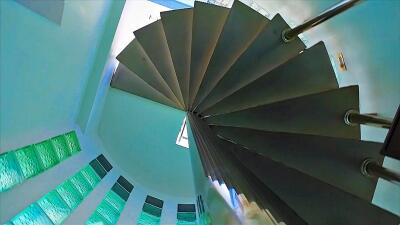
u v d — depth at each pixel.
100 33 2.80
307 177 2.07
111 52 3.07
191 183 3.92
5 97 1.50
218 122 2.63
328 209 1.95
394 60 2.07
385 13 2.11
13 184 1.67
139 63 3.32
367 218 1.91
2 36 1.36
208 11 3.02
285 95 2.54
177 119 3.88
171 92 3.21
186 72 3.12
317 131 2.35
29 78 1.71
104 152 3.57
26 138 1.89
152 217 3.50
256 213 1.59
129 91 3.46
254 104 2.62
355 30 2.45
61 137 2.52
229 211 1.73
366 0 2.08
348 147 2.17
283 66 2.55
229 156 2.33
